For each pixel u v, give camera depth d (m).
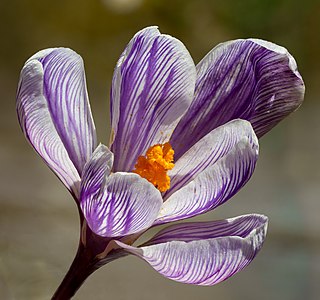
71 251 0.77
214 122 0.43
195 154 0.43
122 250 0.42
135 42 0.42
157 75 0.43
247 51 0.43
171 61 0.43
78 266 0.42
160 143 0.43
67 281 0.43
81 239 0.42
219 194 0.42
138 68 0.43
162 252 0.41
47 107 0.42
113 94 0.42
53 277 0.72
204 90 0.44
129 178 0.40
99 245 0.42
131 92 0.43
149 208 0.41
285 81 0.43
